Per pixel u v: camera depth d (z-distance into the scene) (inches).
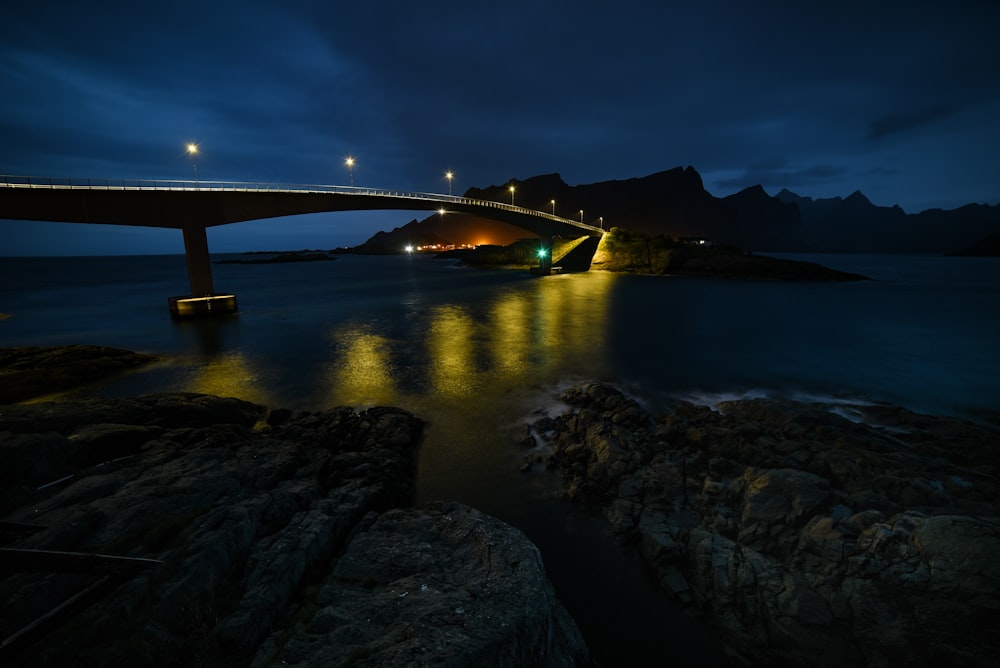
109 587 265.1
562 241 5467.5
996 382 977.5
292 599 308.7
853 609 316.8
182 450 507.5
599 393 811.4
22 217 1440.7
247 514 361.4
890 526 354.9
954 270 5580.7
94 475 422.0
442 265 7628.0
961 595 292.7
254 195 2020.2
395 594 295.4
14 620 236.4
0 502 355.9
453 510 427.8
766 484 446.9
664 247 4232.3
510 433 697.6
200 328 1675.7
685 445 612.4
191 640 250.4
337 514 408.2
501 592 288.5
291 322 1800.0
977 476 490.9
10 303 2699.3
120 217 1647.4
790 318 1844.2
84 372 1013.8
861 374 1039.0
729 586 355.3
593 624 344.8
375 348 1316.4
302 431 660.1
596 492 514.3
